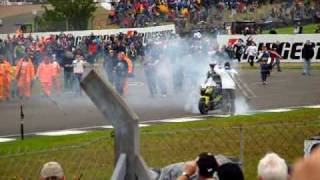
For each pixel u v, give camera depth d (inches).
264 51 3233.3
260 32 5226.4
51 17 5600.4
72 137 1722.4
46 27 5438.0
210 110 2199.8
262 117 1942.7
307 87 3016.7
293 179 320.5
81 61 2837.1
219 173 571.8
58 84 2834.6
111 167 1254.3
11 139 1753.2
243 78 3501.5
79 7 5565.9
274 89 2955.2
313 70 3865.7
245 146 1466.5
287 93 2785.4
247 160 1368.1
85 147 1360.7
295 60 4217.5
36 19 5556.1
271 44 4266.7
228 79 2191.2
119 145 636.7
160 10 5866.1
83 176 1200.8
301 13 5743.1
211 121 1902.1
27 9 7308.1
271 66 3639.3
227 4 5900.6
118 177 618.5
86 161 1286.9
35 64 3875.5
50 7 7278.5
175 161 1354.6
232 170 567.5
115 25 5935.0
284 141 1486.2
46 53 3993.6
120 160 627.2
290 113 2041.1
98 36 4884.4
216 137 1539.1
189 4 5880.9
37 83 3371.1
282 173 493.7
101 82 623.2
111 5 6358.3
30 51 3937.0
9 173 1201.4
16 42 4478.3
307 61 3599.9
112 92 625.9
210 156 625.9
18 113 2322.8
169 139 1521.9
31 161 1282.0
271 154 514.3
